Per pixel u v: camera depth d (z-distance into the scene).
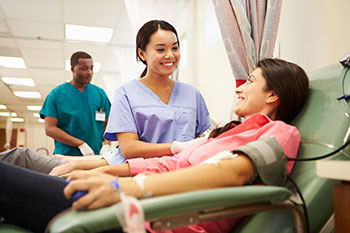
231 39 1.92
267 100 0.97
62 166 1.29
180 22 3.62
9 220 0.72
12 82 7.44
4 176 0.70
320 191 0.73
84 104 2.69
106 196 0.53
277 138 0.78
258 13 1.92
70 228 0.46
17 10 3.96
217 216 0.57
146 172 1.05
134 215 0.47
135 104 1.48
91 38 4.84
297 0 1.91
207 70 3.32
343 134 0.80
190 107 1.57
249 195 0.56
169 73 1.50
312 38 1.78
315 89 0.98
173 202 0.50
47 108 2.57
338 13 1.72
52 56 5.66
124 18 4.16
